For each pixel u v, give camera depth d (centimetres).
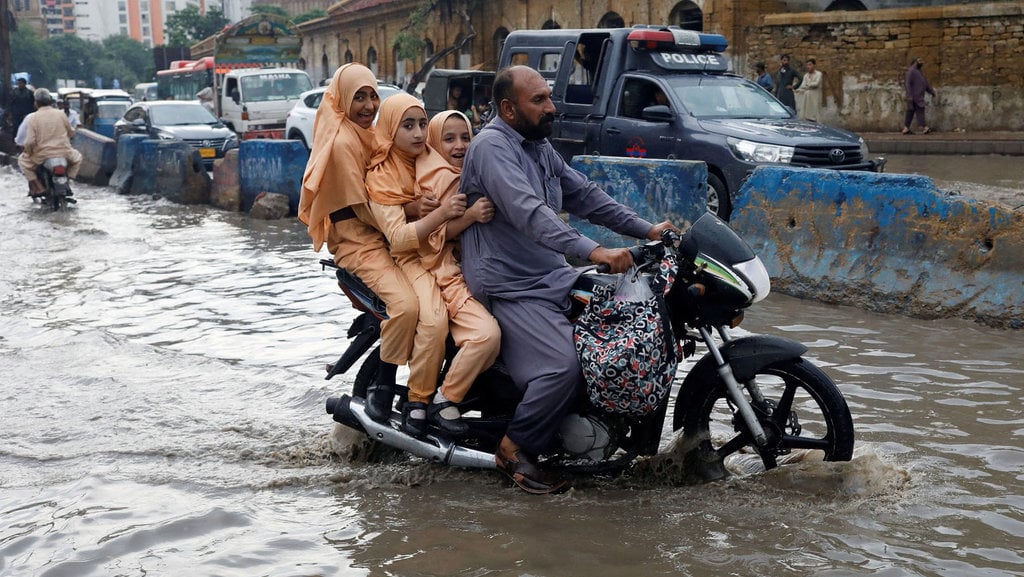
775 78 2442
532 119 425
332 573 364
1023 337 666
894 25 2258
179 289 934
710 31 2525
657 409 425
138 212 1633
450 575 360
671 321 428
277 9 7938
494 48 3381
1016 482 428
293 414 562
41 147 1644
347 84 433
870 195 780
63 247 1216
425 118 435
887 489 420
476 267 437
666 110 1196
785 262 833
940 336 676
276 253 1141
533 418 422
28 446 520
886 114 2295
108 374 647
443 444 448
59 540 398
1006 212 700
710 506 413
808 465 429
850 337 679
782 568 355
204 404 582
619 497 429
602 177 1032
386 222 430
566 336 421
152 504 434
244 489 452
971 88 2186
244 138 2516
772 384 575
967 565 353
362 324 464
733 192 1129
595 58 1376
